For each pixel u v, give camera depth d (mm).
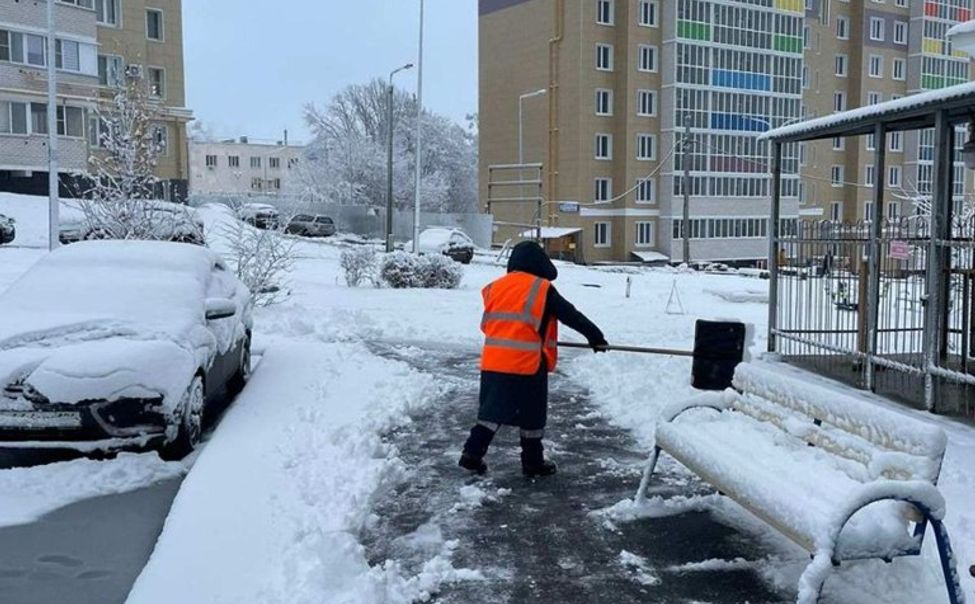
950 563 3623
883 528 3666
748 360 6137
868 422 4055
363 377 9172
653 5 52031
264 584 4188
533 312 5934
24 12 37250
